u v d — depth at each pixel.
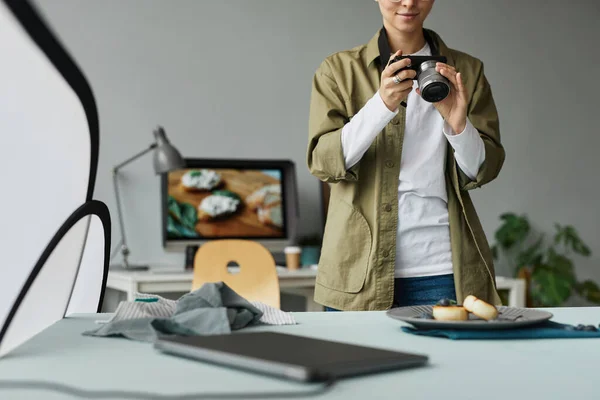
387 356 0.69
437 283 1.67
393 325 1.03
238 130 3.75
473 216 1.73
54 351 0.77
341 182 1.72
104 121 3.53
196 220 3.47
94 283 1.16
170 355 0.74
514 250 4.24
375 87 1.73
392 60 1.54
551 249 4.13
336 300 1.69
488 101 1.79
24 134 0.85
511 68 4.26
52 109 0.81
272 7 3.82
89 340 0.84
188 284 2.98
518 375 0.67
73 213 0.86
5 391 0.58
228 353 0.66
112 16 3.55
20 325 0.91
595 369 0.71
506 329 0.93
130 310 0.96
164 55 3.63
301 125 3.86
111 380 0.62
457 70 1.78
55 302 1.01
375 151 1.68
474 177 1.68
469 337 0.90
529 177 4.28
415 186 1.67
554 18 4.37
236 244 2.45
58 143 0.87
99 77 3.52
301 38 3.87
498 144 1.76
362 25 3.98
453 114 1.56
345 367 0.63
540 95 4.32
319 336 0.92
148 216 3.59
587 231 4.39
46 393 0.57
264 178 3.62
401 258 1.67
